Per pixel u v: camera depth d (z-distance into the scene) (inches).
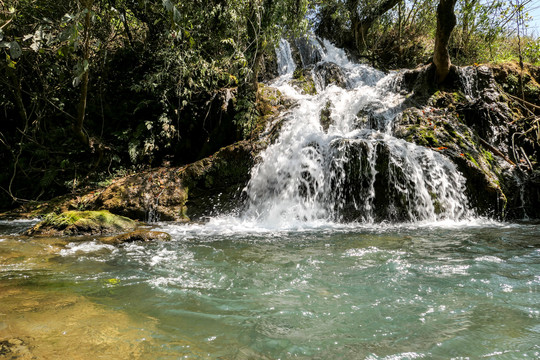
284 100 353.1
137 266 134.1
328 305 96.2
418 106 315.6
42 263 137.3
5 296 99.7
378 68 461.4
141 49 358.3
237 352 71.5
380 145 245.9
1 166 327.6
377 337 78.2
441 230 202.5
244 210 264.7
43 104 339.3
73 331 77.6
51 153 326.6
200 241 179.3
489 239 174.4
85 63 198.7
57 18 283.4
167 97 329.1
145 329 80.9
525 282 111.0
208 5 320.5
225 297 102.7
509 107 312.8
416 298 99.9
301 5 322.3
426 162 245.6
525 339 75.9
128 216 247.1
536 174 263.0
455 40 456.4
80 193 290.2
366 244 167.2
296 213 254.2
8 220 257.0
